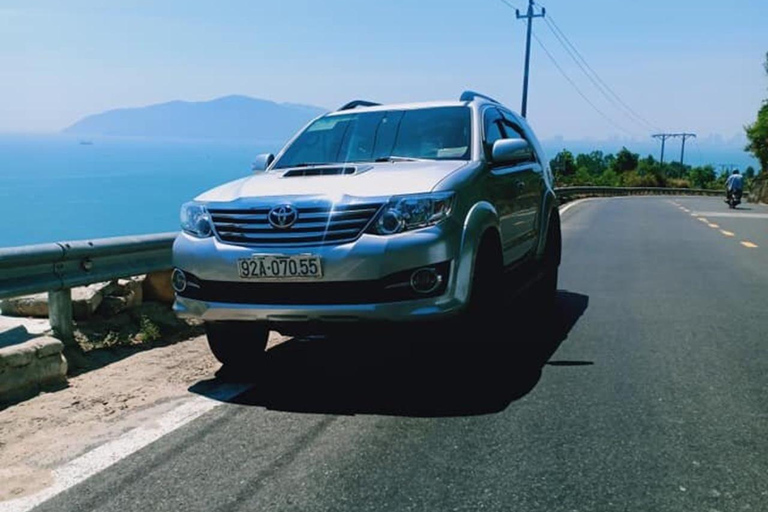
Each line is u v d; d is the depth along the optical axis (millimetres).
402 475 3041
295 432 3594
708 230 17672
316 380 4535
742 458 3213
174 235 6316
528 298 7008
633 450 3309
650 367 4789
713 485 2926
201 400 4152
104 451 3389
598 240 14789
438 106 5664
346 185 4238
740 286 8438
